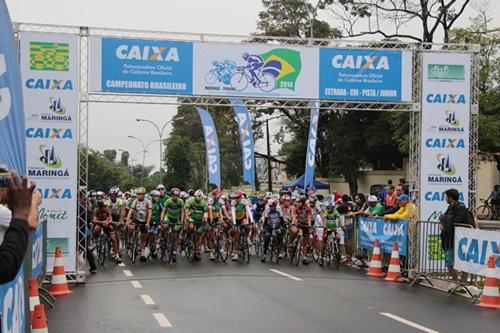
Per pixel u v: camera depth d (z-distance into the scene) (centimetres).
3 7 450
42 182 1112
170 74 1180
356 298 976
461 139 1268
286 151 4619
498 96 2772
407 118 3019
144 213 1498
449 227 1073
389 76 1252
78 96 1131
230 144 5969
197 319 790
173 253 1488
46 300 914
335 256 1420
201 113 2538
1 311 387
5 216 328
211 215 1542
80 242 1271
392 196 1577
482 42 2775
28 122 1109
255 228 1766
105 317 805
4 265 258
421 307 904
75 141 1123
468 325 775
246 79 1209
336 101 1243
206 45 1195
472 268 998
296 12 3897
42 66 1113
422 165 1253
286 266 1436
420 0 3331
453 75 1266
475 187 1285
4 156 434
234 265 1439
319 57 1232
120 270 1322
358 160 3853
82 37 1141
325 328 739
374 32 3438
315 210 1582
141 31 1166
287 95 1222
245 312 839
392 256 1226
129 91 1163
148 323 765
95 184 9206
